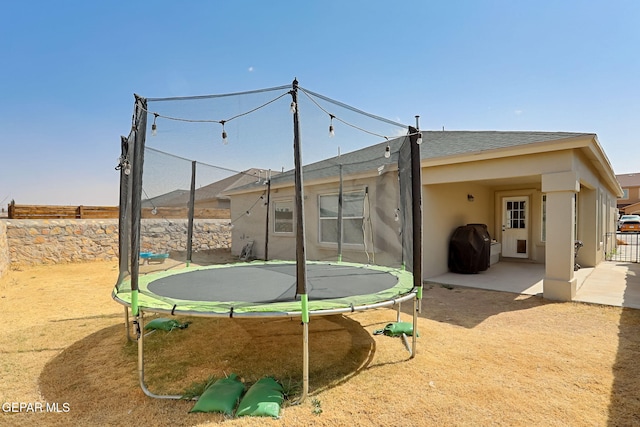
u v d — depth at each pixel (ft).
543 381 9.80
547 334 13.91
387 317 16.80
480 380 9.87
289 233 21.03
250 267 19.53
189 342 13.41
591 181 26.99
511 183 33.53
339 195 19.89
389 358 11.59
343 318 16.70
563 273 19.39
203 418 7.97
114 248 37.52
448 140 30.48
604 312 16.97
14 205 34.40
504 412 8.19
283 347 12.80
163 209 16.63
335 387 9.54
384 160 16.80
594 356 11.58
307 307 9.41
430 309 18.08
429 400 8.76
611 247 44.27
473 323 15.55
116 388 9.62
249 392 8.96
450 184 29.19
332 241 20.27
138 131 9.85
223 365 11.18
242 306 9.91
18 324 15.80
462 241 27.99
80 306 19.16
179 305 9.97
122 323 15.99
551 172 19.85
